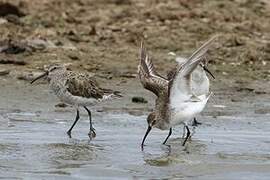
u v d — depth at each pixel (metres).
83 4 25.05
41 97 17.17
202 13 24.17
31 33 21.64
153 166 12.53
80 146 13.61
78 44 21.22
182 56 20.61
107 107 16.72
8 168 12.20
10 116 15.68
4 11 22.97
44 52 20.19
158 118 13.65
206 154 13.28
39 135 14.31
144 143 13.99
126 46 21.36
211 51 21.27
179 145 13.90
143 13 24.08
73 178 11.75
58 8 24.36
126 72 19.23
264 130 15.12
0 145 13.52
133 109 16.62
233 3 25.58
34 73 18.41
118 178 11.84
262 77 19.55
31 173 11.95
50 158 12.81
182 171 12.31
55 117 15.75
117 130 14.91
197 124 15.55
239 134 14.77
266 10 25.34
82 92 14.80
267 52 21.38
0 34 21.19
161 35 22.27
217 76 19.44
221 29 23.05
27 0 24.64
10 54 19.86
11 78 18.28
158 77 13.98
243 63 20.55
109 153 13.25
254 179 11.92
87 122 15.48
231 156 13.17
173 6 24.69
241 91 18.34
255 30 23.34
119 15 23.91
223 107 16.98
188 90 13.38
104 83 18.39
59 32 21.95
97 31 22.42
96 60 19.97
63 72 15.12
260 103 17.41
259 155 13.27
